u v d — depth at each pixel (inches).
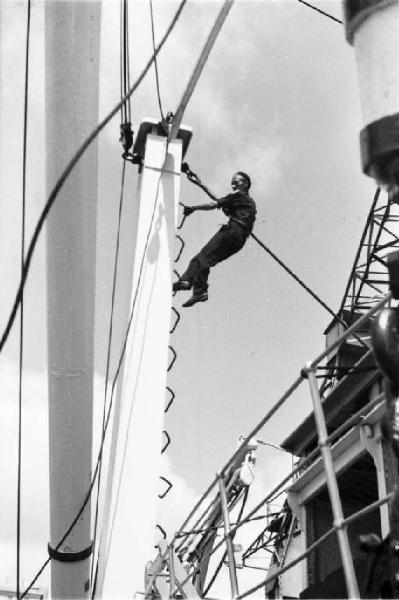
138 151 463.2
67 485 364.8
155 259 447.8
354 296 570.3
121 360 442.3
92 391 338.6
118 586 416.2
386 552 155.0
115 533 423.5
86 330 315.9
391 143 110.5
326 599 215.3
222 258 484.7
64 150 268.8
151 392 437.1
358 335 548.4
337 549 409.1
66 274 297.3
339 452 353.1
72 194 277.1
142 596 408.8
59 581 414.3
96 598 418.6
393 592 151.3
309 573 404.2
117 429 434.6
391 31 114.2
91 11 255.3
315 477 391.9
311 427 516.1
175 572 375.6
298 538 528.1
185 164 476.4
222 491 299.1
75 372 326.0
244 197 483.5
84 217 285.1
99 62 266.7
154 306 445.1
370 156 112.8
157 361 441.1
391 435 124.3
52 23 253.9
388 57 113.7
